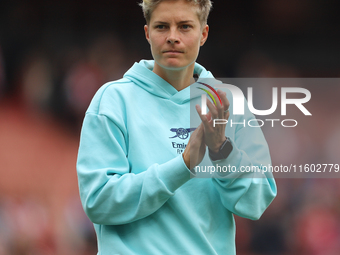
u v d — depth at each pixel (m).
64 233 26.17
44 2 35.19
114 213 6.96
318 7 35.81
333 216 27.00
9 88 33.03
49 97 33.09
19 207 27.20
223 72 35.88
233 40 36.00
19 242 25.20
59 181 30.02
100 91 7.62
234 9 35.97
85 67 34.38
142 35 35.94
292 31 36.12
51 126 32.28
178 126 7.62
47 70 33.84
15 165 30.08
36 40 34.56
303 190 27.22
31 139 31.36
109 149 7.23
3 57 33.69
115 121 7.26
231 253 7.70
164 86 7.71
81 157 7.27
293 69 35.84
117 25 35.88
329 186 27.31
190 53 7.28
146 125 7.41
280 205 27.27
